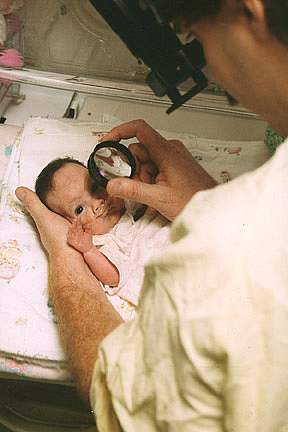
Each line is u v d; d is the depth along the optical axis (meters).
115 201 0.91
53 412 1.03
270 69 0.46
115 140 0.98
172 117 1.24
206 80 0.63
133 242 0.88
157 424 0.43
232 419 0.40
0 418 1.04
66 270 0.78
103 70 1.31
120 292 0.82
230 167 1.05
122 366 0.44
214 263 0.40
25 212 0.93
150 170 0.95
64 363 0.76
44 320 0.79
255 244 0.40
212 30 0.47
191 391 0.41
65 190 0.91
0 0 1.15
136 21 0.58
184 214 0.43
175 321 0.41
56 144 1.05
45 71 1.30
